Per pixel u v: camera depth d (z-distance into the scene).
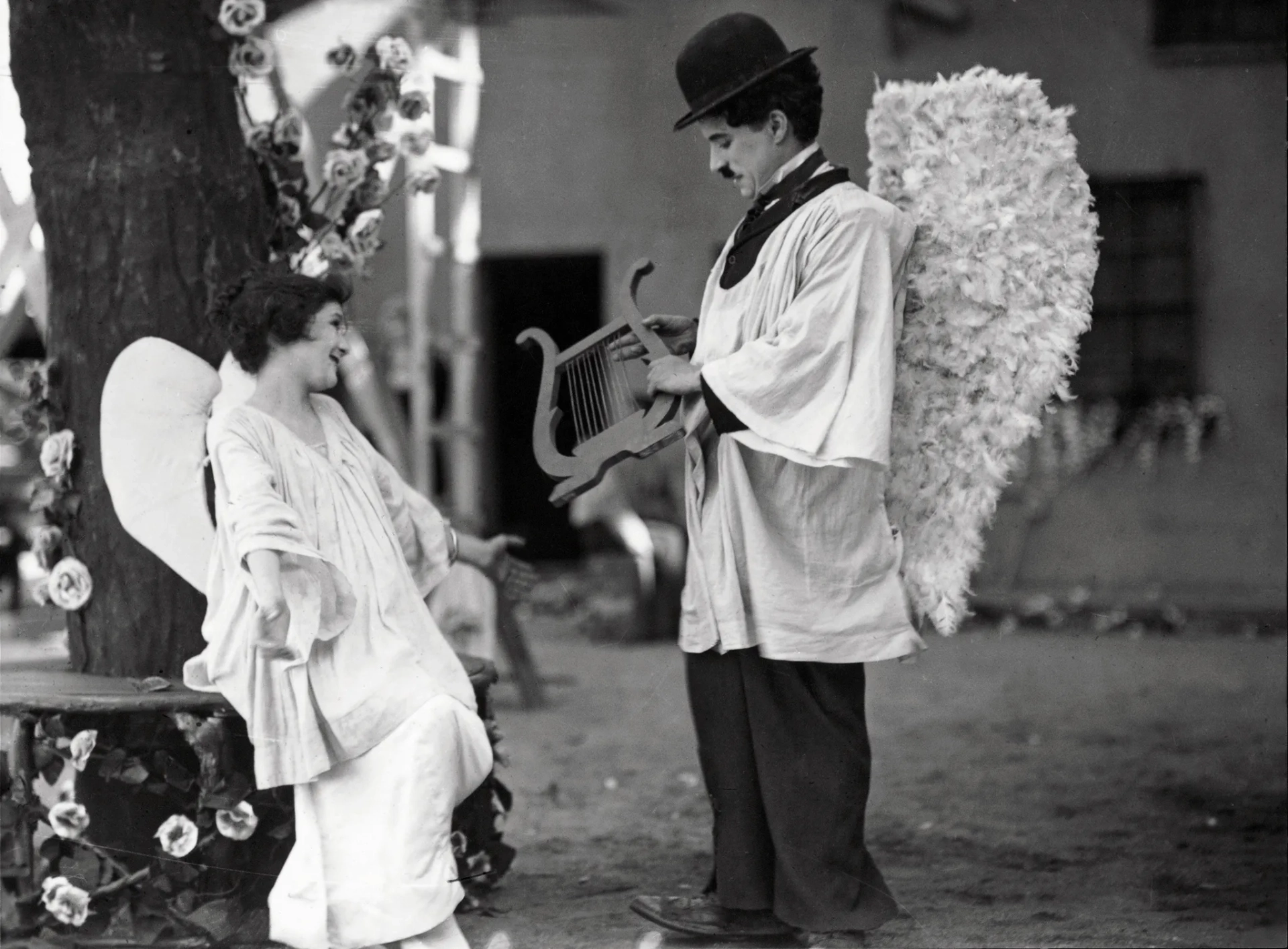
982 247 3.74
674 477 10.91
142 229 4.02
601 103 6.14
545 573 12.23
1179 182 10.67
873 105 4.07
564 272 11.34
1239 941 3.71
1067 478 11.62
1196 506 11.44
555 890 4.25
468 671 4.04
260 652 3.42
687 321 4.02
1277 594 11.09
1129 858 4.58
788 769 3.73
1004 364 3.74
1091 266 3.78
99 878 3.68
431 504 4.00
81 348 4.03
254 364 3.67
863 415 3.55
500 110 5.86
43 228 4.08
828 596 3.70
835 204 3.67
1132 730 6.75
